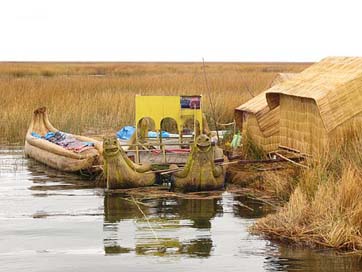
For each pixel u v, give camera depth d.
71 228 13.34
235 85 38.84
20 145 25.66
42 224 13.66
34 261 11.27
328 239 11.77
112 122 28.27
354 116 15.08
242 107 20.22
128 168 16.72
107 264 11.09
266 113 18.28
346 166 13.59
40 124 24.52
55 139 22.45
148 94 34.31
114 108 29.48
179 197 16.03
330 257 11.22
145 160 17.62
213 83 39.91
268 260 11.16
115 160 16.66
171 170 16.81
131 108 29.34
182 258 11.35
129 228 13.30
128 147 18.86
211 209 14.78
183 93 34.84
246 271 10.66
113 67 81.31
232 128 23.64
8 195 16.58
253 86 38.41
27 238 12.66
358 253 11.38
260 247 11.88
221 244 12.10
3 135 26.81
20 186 17.83
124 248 11.95
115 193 16.62
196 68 77.00
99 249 11.92
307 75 17.39
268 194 15.95
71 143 21.17
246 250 11.72
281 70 69.38
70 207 15.18
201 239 12.44
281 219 12.73
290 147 17.11
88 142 21.23
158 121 18.06
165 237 12.63
